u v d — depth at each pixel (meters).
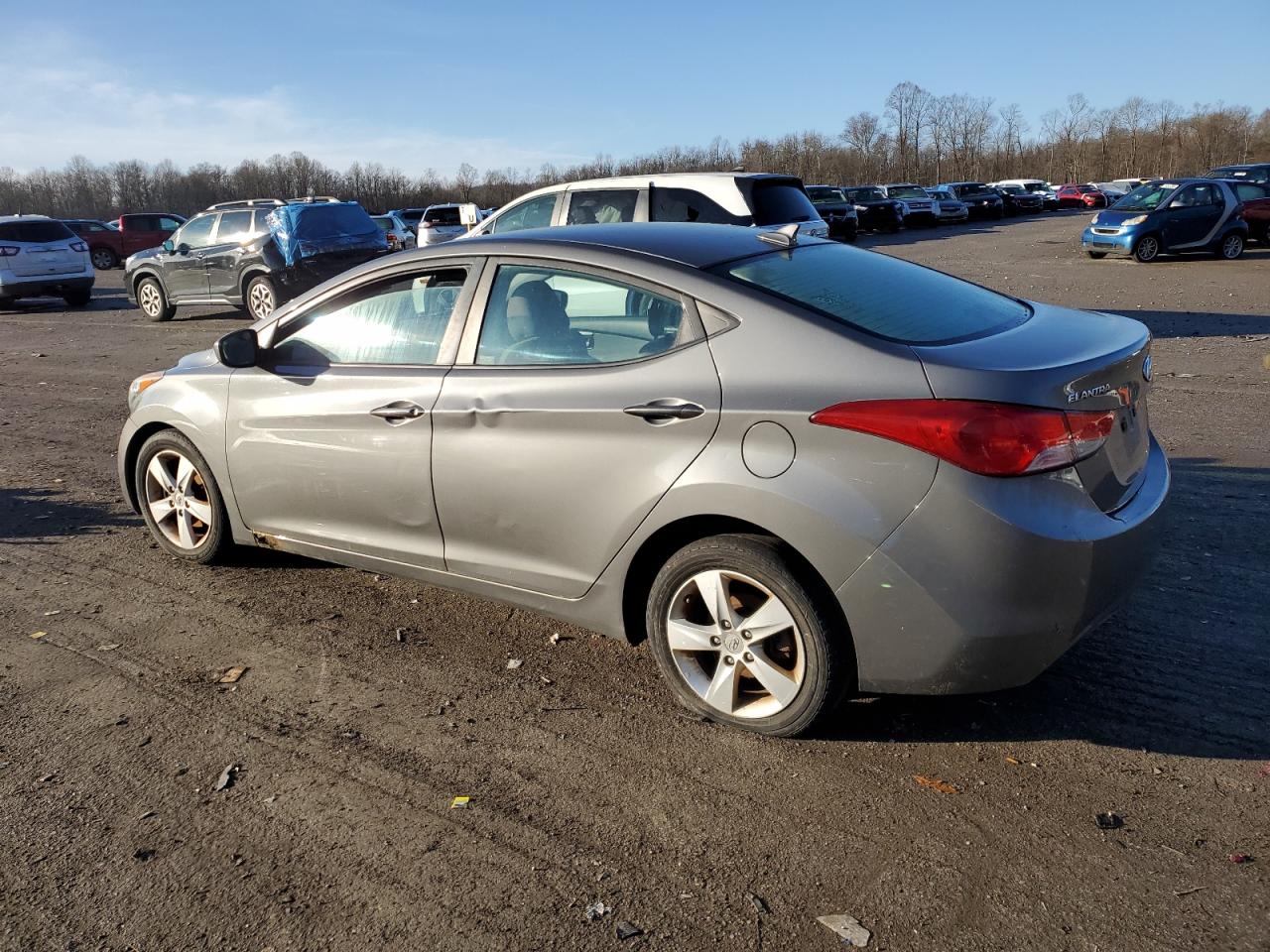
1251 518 4.88
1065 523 2.72
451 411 3.50
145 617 4.16
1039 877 2.45
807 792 2.83
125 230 33.47
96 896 2.47
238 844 2.66
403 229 30.00
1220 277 17.09
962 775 2.88
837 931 2.29
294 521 4.18
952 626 2.70
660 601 3.19
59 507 5.75
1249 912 2.29
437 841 2.66
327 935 2.33
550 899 2.43
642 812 2.76
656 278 3.19
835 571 2.78
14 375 11.02
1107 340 3.08
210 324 15.80
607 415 3.13
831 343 2.88
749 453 2.88
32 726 3.29
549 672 3.62
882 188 36.28
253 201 15.81
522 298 3.48
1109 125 97.38
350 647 3.85
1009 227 36.19
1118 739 3.04
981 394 2.66
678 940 2.28
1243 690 3.29
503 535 3.49
